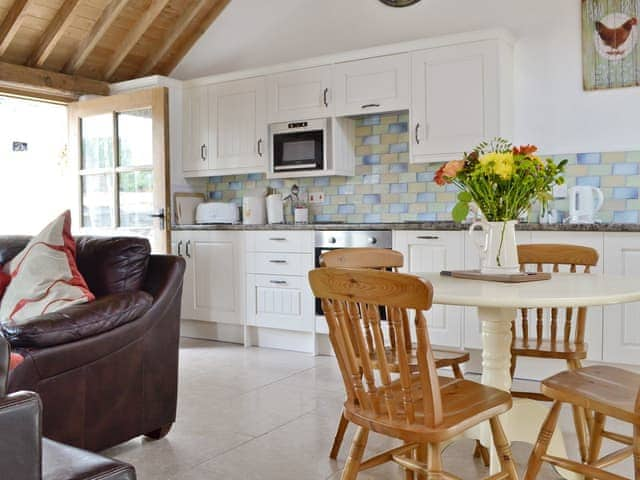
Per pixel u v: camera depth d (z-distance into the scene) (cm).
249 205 511
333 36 501
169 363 284
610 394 180
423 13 460
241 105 509
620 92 396
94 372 248
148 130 508
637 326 335
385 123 476
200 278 500
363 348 174
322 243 435
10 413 104
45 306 262
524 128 425
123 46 541
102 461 128
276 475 243
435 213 458
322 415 314
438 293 189
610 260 338
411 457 229
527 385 364
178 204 537
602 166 402
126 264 282
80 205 550
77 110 545
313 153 473
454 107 412
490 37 399
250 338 484
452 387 196
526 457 258
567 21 410
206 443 278
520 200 226
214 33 557
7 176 775
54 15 498
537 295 183
